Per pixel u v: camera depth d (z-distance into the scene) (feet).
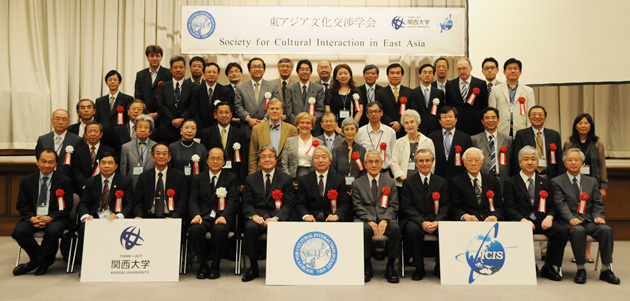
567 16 21.12
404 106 17.37
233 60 22.93
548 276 13.73
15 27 22.11
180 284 12.80
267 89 18.04
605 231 13.47
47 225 13.97
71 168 15.89
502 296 11.87
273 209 14.46
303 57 23.38
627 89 21.97
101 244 13.19
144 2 22.99
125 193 14.58
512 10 21.52
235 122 17.54
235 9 21.45
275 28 21.44
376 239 13.44
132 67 22.75
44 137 16.65
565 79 21.13
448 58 22.86
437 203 14.33
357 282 12.82
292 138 15.96
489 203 14.24
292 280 12.80
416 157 14.57
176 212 14.33
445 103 18.10
